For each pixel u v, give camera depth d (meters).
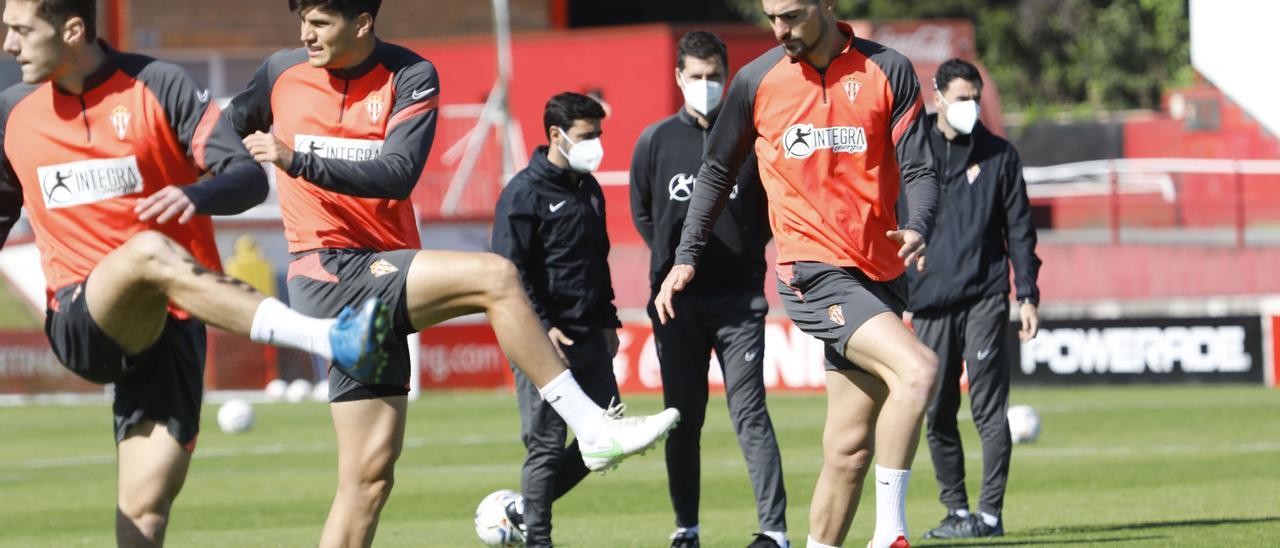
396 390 21.62
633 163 29.67
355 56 22.08
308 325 18.19
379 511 21.88
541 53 102.12
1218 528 30.19
